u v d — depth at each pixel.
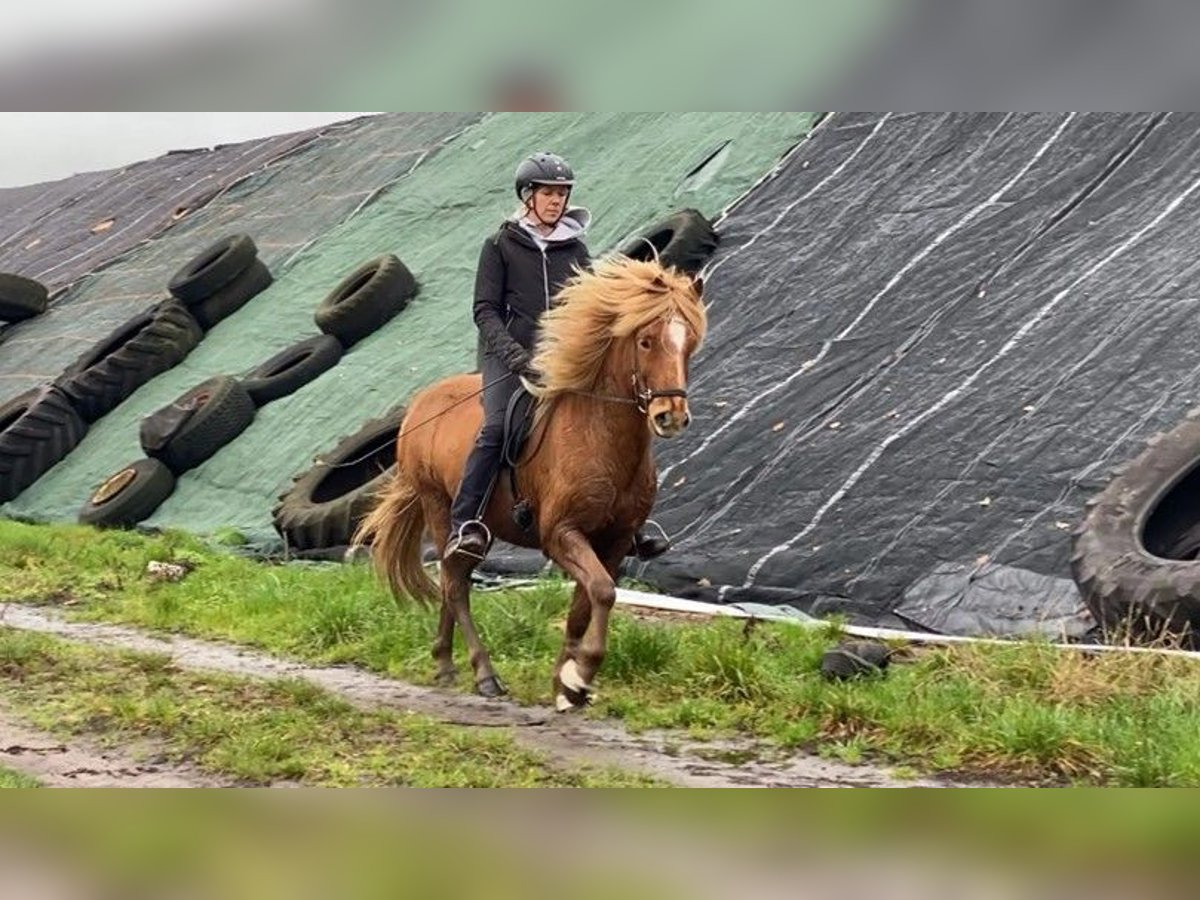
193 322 29.11
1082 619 12.94
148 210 40.56
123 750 9.69
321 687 11.29
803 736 10.05
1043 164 19.61
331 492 21.39
